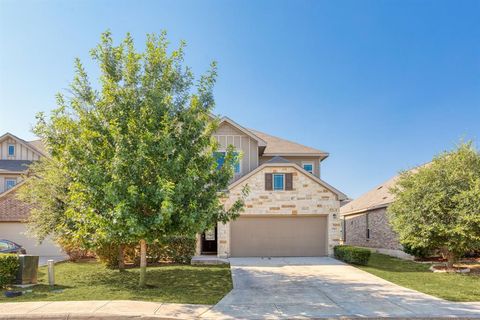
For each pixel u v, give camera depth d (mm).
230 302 10086
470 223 14609
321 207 20781
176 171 10586
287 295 11039
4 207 23391
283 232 21000
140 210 10672
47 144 12055
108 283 12852
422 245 15758
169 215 9742
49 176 15359
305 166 26484
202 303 9922
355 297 10781
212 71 12430
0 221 23219
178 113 11820
